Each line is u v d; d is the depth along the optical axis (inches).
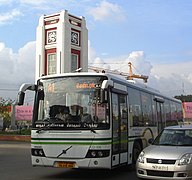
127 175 500.4
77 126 437.7
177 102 920.3
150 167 399.2
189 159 395.2
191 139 450.0
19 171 544.1
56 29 1736.0
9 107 1849.2
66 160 437.1
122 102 502.9
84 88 450.6
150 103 655.1
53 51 1736.0
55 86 462.0
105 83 427.8
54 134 445.1
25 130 1481.3
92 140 431.2
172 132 470.0
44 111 459.2
